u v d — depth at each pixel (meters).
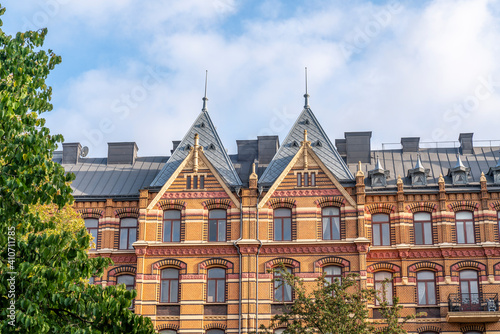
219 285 46.31
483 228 46.56
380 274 46.78
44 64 27.44
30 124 25.58
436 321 45.12
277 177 48.06
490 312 43.84
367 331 38.50
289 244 46.16
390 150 54.34
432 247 46.31
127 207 49.16
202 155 48.94
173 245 46.72
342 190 47.25
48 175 24.55
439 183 47.62
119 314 24.12
